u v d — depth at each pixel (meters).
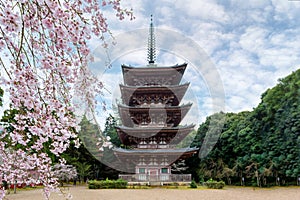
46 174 4.28
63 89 3.27
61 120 3.19
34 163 4.12
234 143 31.98
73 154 28.98
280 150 28.77
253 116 32.41
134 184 21.94
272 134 29.94
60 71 2.98
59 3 2.91
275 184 28.66
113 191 19.28
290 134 28.06
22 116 3.21
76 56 3.33
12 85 2.77
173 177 22.08
